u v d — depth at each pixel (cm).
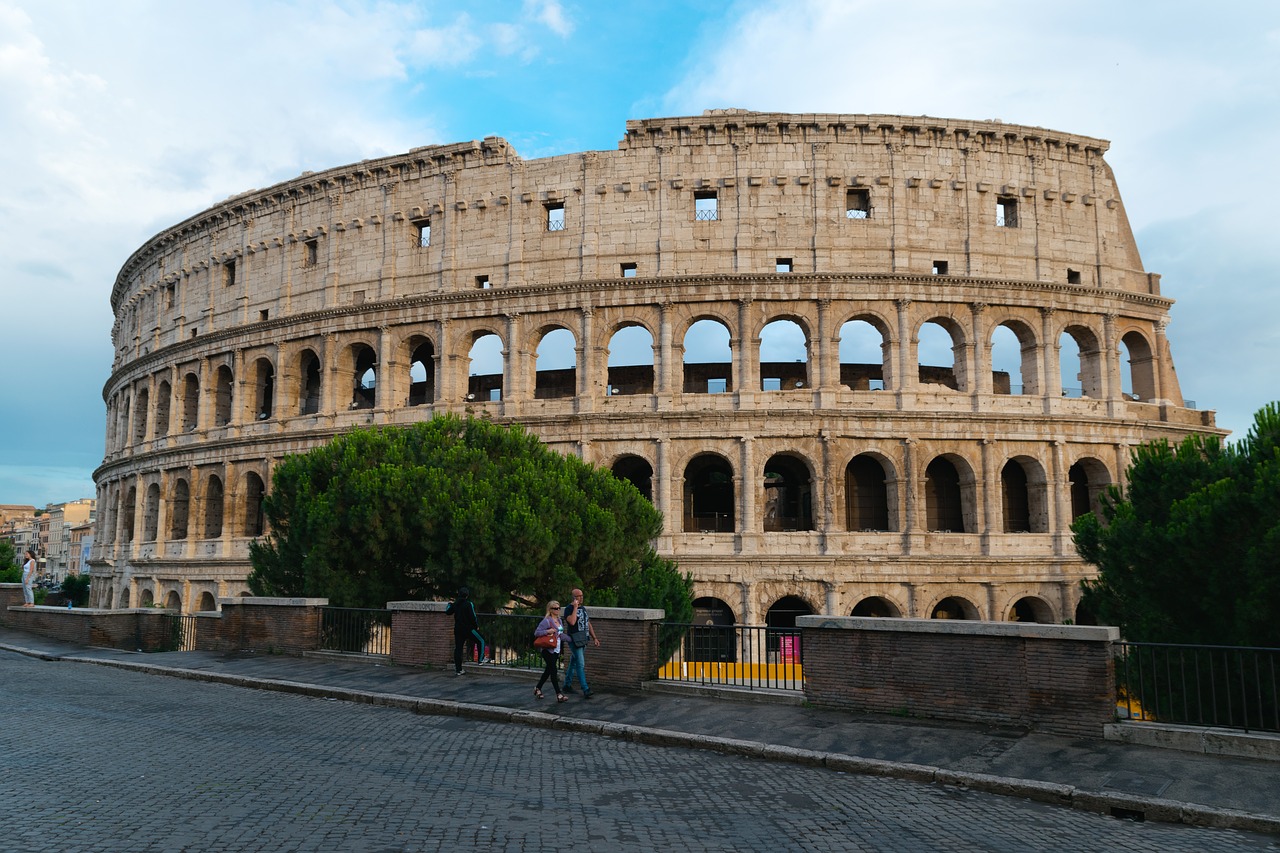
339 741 2570
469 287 7425
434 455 5325
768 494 7725
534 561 4909
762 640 6412
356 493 5088
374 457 5397
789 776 2303
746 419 6706
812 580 6488
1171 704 2592
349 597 4928
